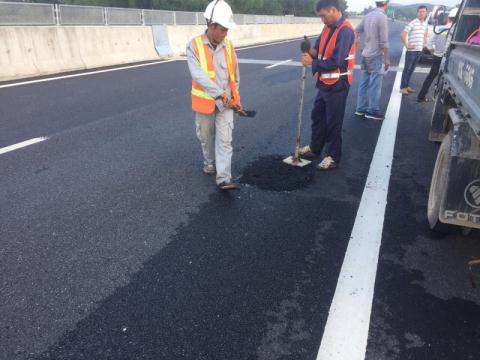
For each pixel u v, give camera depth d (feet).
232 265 10.28
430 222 11.81
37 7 33.76
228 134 13.79
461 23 17.72
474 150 9.46
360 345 7.94
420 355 7.72
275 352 7.77
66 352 7.73
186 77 34.94
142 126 21.21
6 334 8.11
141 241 11.26
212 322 8.46
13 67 31.91
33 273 9.89
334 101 15.44
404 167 16.57
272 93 30.14
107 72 36.35
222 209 13.01
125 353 7.72
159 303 8.97
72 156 17.04
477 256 10.84
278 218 12.51
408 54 28.91
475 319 8.64
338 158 16.26
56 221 12.19
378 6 21.79
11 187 14.23
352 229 11.98
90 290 9.36
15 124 20.90
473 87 10.43
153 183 14.78
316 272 10.05
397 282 9.74
